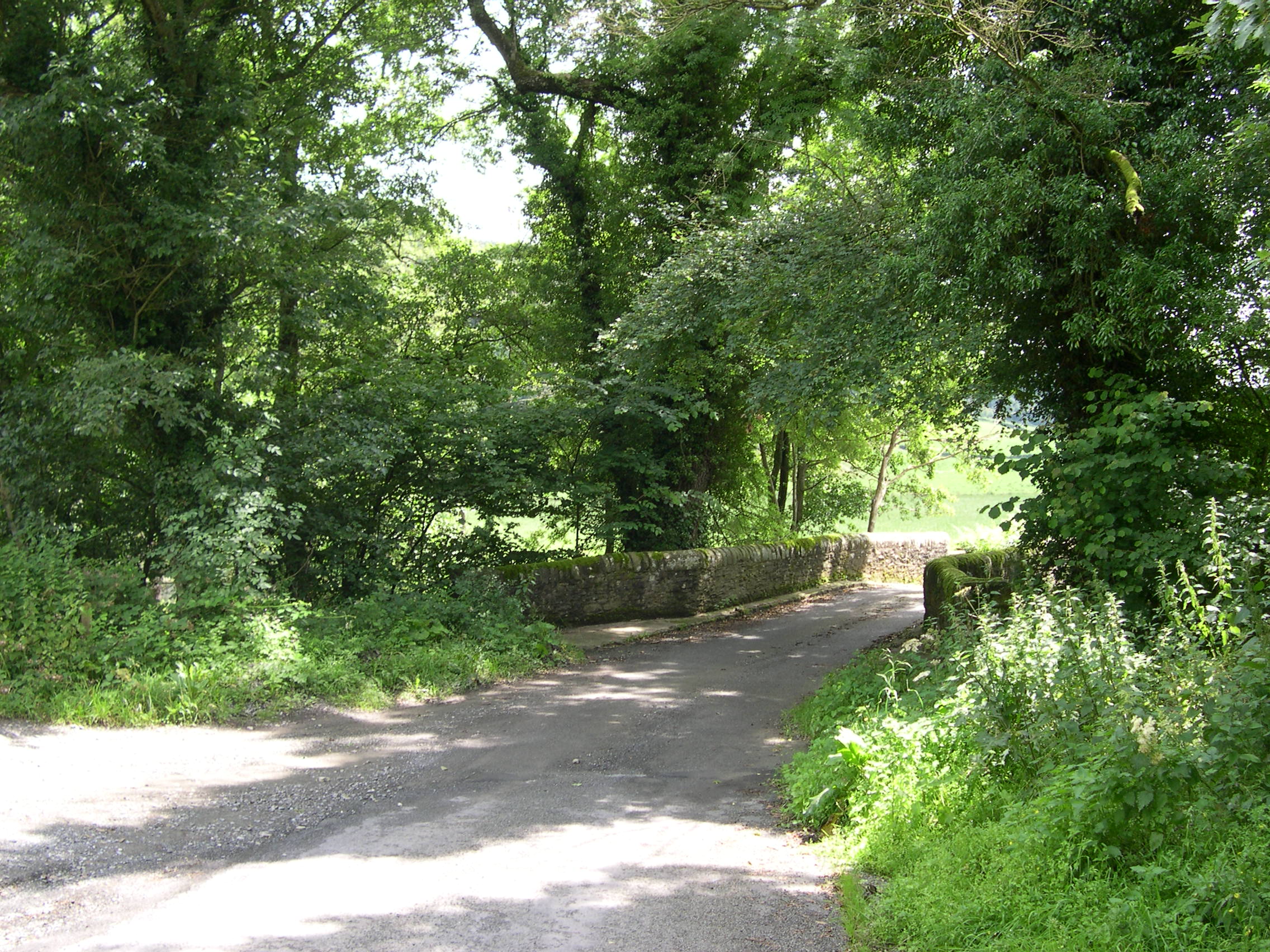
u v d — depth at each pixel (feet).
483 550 56.95
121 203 41.37
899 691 29.25
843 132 57.88
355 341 57.57
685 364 60.08
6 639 32.32
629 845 20.66
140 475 45.24
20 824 21.08
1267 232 28.27
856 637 55.93
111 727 30.50
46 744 27.73
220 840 20.86
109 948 14.82
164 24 42.34
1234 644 19.51
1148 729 15.70
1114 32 33.14
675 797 24.85
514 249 70.44
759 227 45.19
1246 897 12.99
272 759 28.45
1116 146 30.89
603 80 65.77
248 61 53.36
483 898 17.22
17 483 42.75
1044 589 28.14
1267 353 30.89
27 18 39.63
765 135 59.11
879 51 39.40
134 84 39.75
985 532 92.84
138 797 23.79
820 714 31.58
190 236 40.40
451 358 64.54
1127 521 28.91
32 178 40.47
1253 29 18.26
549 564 56.34
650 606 62.03
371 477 50.55
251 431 44.45
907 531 112.37
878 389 38.29
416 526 55.36
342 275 48.14
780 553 74.69
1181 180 28.22
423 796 24.88
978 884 15.64
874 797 20.80
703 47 61.93
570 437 63.21
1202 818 14.99
